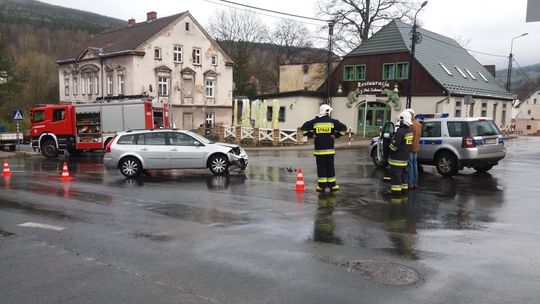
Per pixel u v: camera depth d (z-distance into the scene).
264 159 19.67
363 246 6.31
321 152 10.57
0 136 27.81
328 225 7.45
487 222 7.70
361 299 4.53
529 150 24.27
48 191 11.26
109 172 15.55
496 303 4.45
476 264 5.56
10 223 7.80
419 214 8.29
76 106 22.73
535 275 5.19
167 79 41.66
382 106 34.72
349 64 36.62
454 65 36.59
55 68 66.75
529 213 8.41
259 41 67.88
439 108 31.44
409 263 5.60
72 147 22.81
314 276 5.16
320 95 37.31
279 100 37.69
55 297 4.64
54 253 6.08
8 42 71.56
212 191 10.95
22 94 58.09
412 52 26.58
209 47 44.56
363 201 9.52
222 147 14.02
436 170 15.00
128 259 5.80
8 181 13.32
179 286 4.89
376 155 16.19
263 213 8.39
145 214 8.41
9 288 4.88
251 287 4.85
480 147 13.12
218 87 45.53
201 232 7.06
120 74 40.78
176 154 13.83
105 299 4.57
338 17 40.75
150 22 45.09
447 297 4.58
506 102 40.47
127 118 22.58
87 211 8.73
